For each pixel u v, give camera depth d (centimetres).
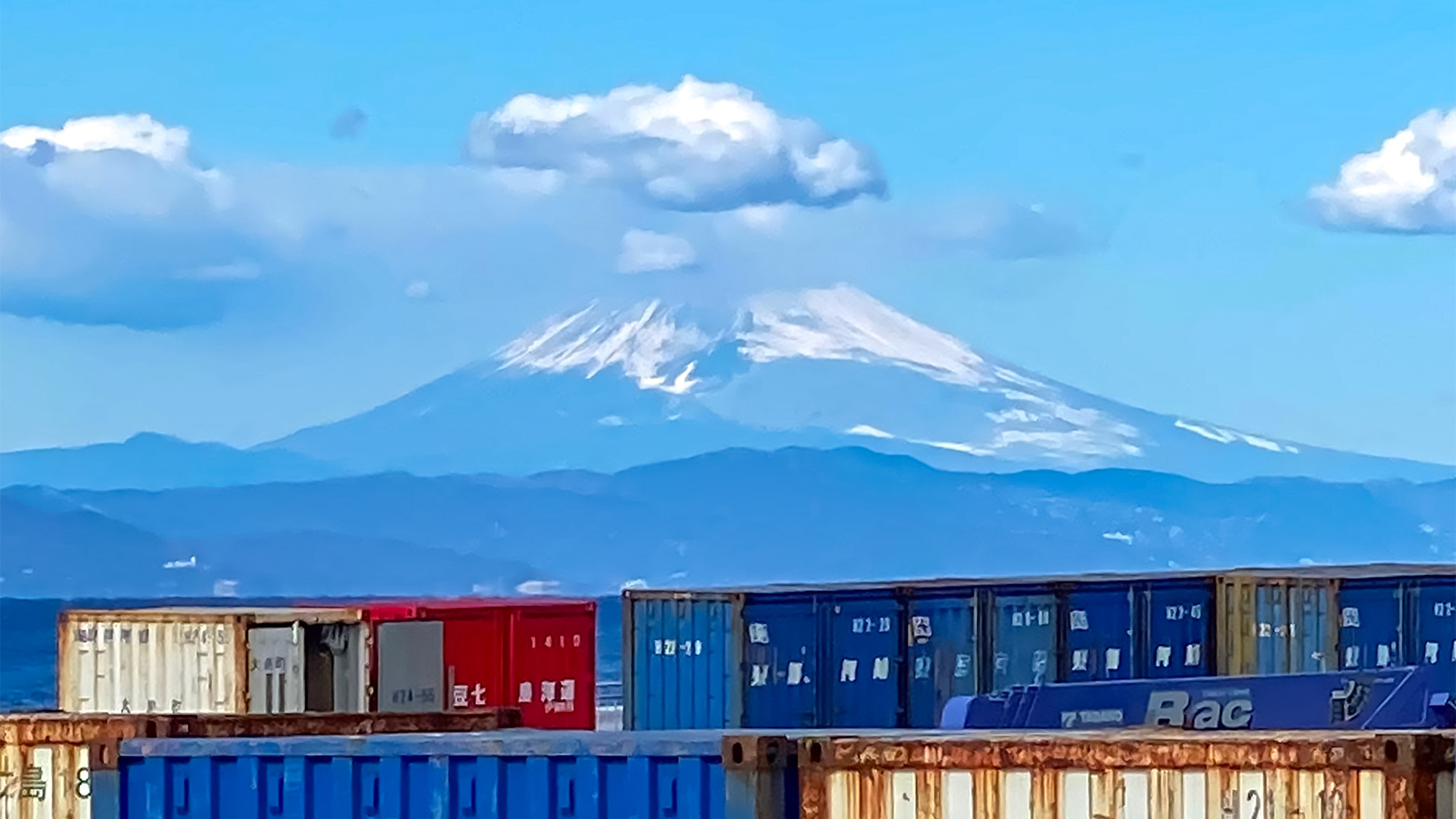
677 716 4269
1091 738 2330
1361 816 2208
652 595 4334
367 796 2548
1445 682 4522
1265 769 2245
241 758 2602
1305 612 4459
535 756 2484
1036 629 4406
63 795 2784
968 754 2341
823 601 4244
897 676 4291
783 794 2405
